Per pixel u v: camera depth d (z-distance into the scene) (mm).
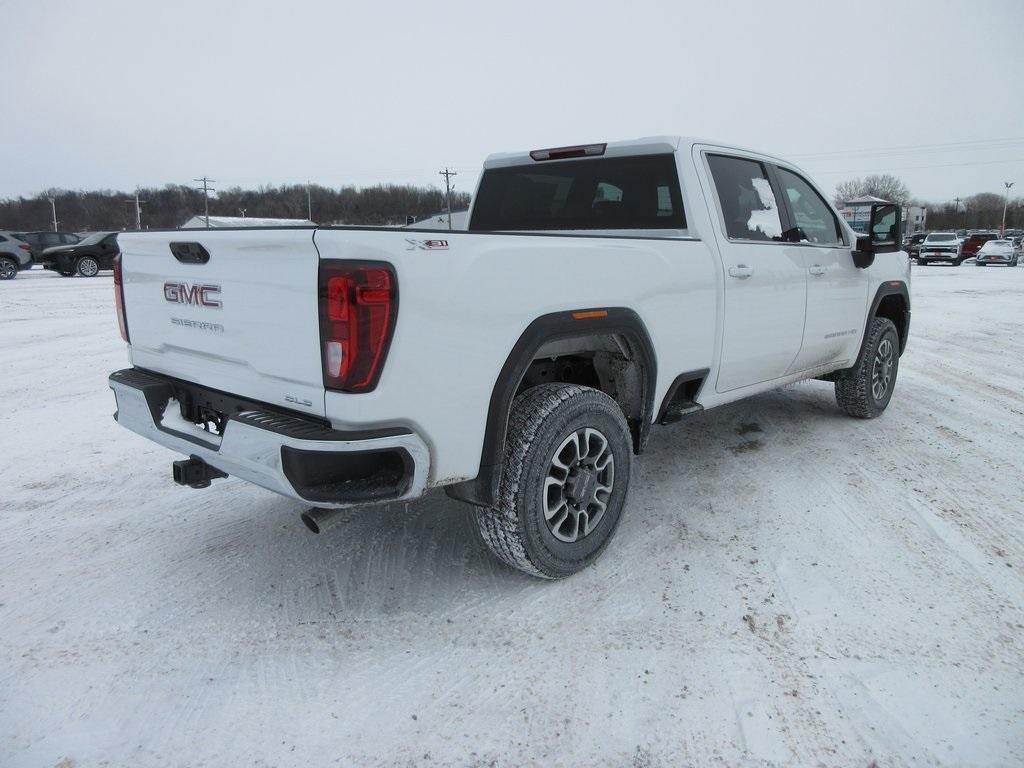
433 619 2631
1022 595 2754
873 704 2143
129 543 3271
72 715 2131
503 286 2438
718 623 2574
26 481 4066
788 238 4121
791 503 3652
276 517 3561
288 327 2250
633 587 2832
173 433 2752
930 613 2627
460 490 2598
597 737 2023
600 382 3303
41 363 7664
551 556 2766
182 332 2730
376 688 2246
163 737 2039
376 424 2197
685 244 3297
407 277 2166
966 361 7688
